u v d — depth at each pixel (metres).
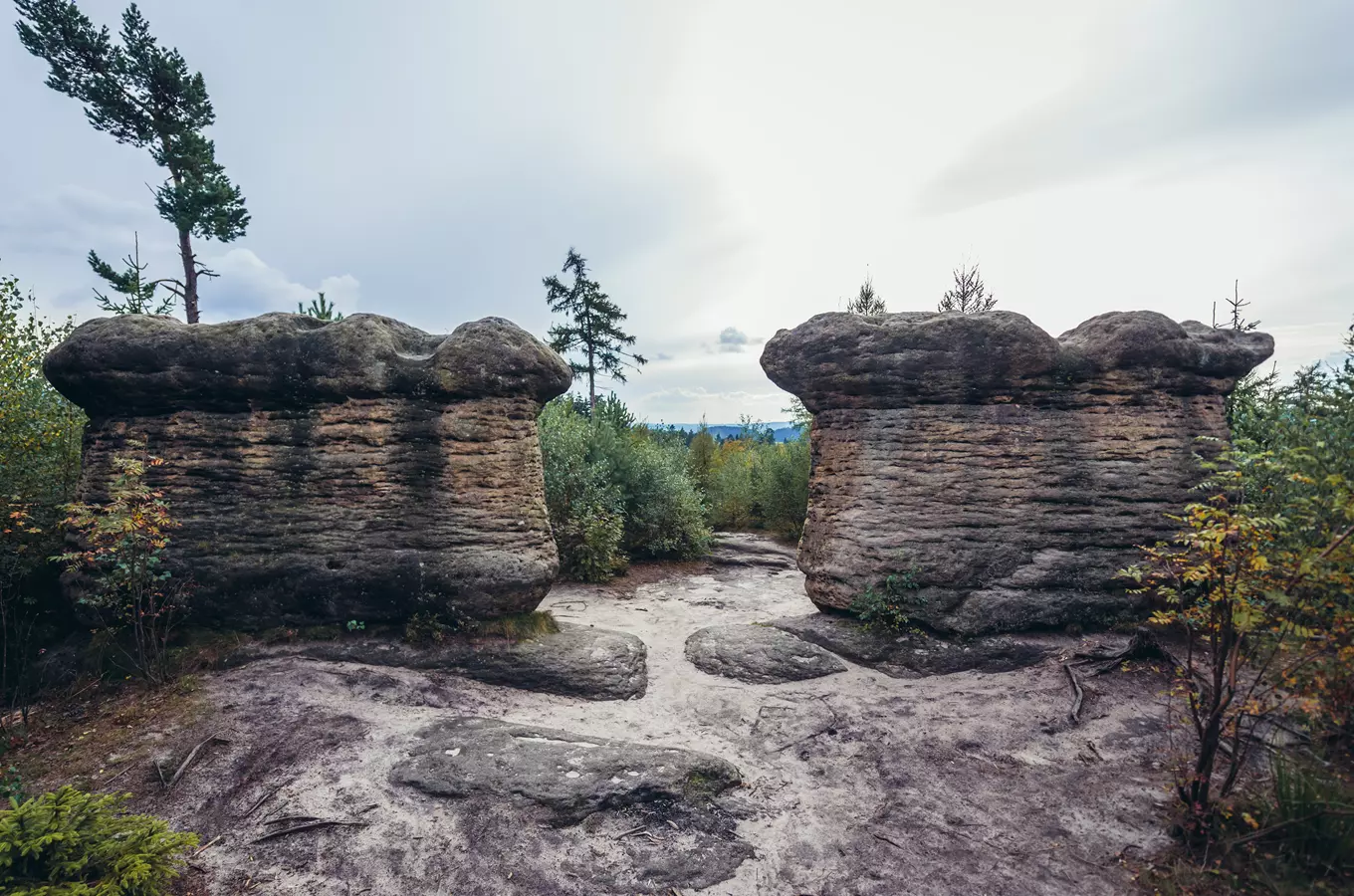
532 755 5.00
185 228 14.41
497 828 4.25
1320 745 4.59
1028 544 7.48
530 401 7.61
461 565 6.98
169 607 6.47
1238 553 3.58
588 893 3.79
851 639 7.40
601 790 4.61
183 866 3.74
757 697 6.59
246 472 7.00
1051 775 5.00
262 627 6.90
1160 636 7.23
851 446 7.94
